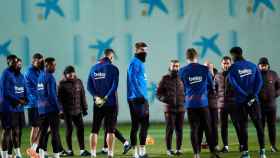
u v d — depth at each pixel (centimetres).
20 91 3756
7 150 3788
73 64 6341
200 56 6406
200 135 3728
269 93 4025
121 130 5772
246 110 3600
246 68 3550
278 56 6462
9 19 6284
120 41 6362
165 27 6394
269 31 6462
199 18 6406
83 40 6344
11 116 3741
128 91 3772
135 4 6362
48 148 4522
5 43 6284
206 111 3512
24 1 6303
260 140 3628
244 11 6444
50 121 3650
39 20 6312
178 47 6400
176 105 3988
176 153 4053
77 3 6341
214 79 4119
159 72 6388
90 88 3766
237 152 4112
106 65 3738
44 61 3941
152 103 6394
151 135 5334
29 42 6306
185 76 3506
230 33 6431
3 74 3716
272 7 6462
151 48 6378
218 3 6412
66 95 4078
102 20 6356
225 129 4119
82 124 4128
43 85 3625
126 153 4156
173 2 6394
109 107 3759
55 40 6325
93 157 3916
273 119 4072
